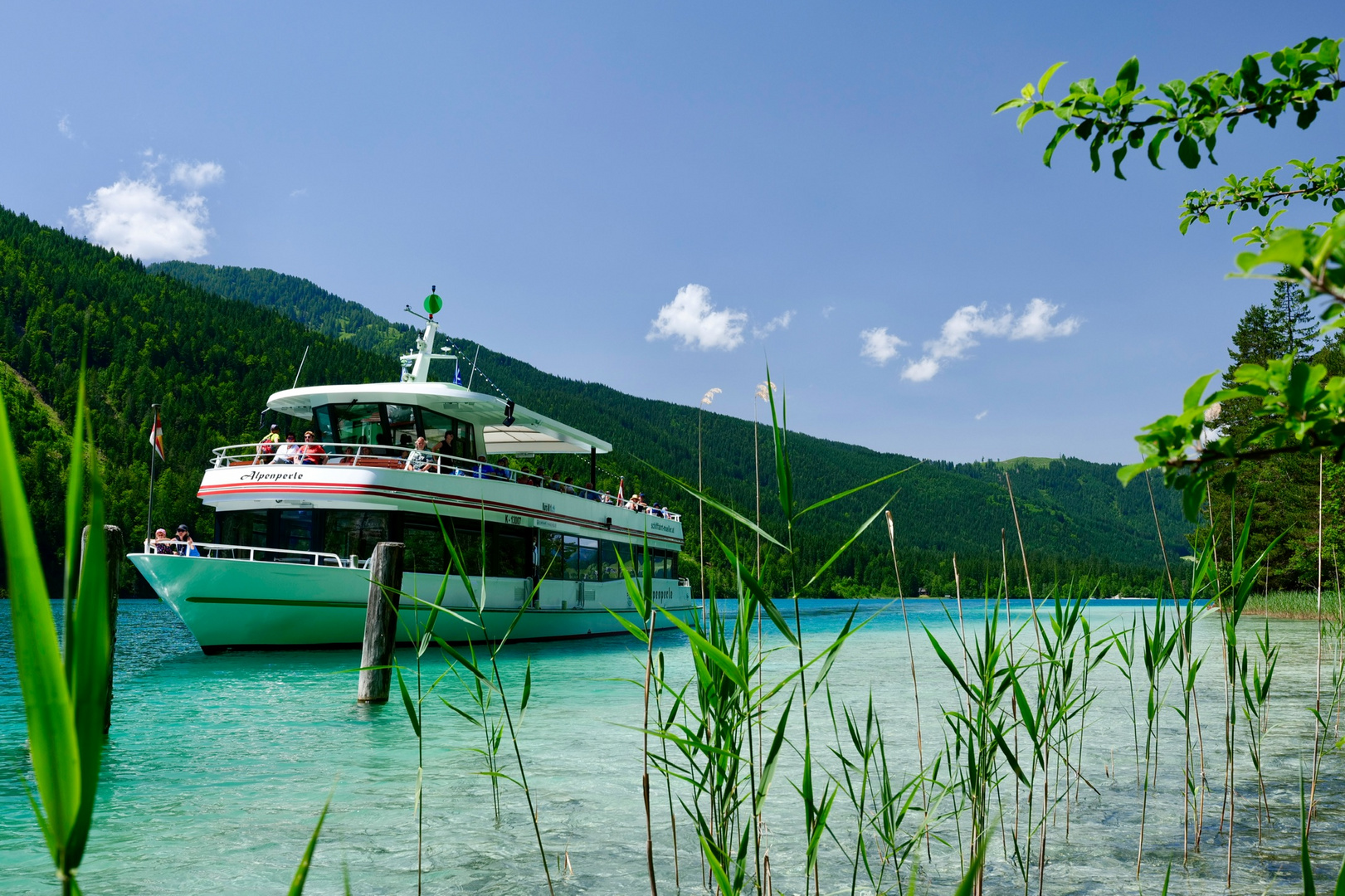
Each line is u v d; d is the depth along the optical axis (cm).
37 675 101
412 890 474
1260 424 200
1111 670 1420
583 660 1736
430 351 2159
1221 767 746
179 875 499
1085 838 558
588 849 545
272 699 1180
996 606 475
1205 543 517
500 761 799
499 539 1994
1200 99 289
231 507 1806
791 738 893
